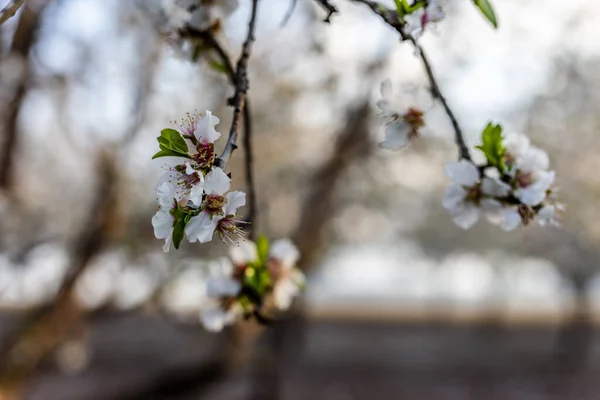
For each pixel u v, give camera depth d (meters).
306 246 4.65
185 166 0.82
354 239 11.01
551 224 1.10
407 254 14.70
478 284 14.55
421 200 10.69
